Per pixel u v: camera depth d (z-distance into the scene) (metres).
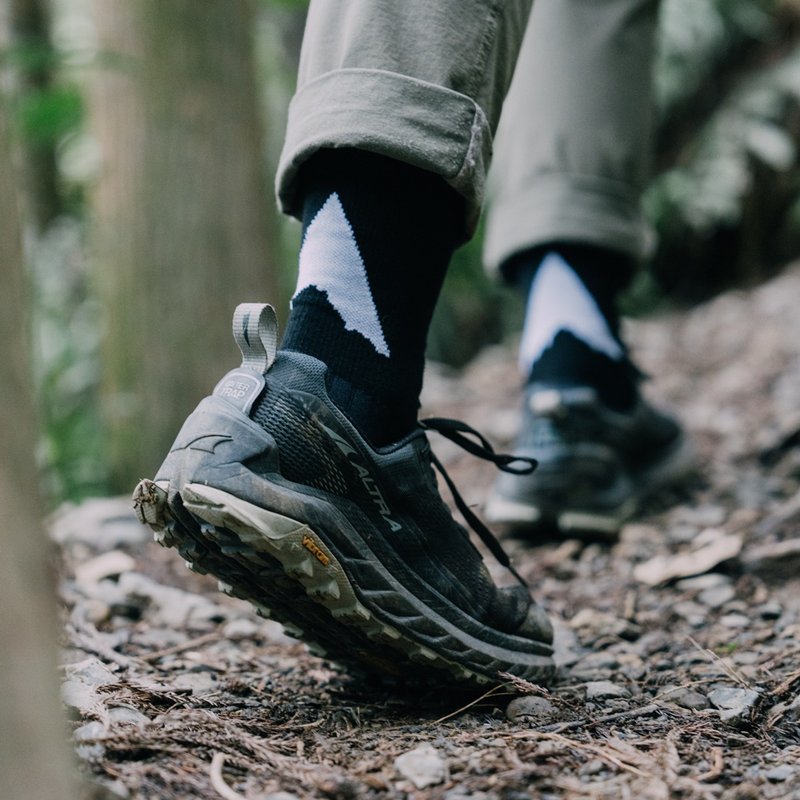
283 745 0.89
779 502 1.90
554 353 1.78
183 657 1.20
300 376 0.93
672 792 0.78
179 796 0.75
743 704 1.01
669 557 1.64
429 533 1.00
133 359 2.34
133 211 2.30
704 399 2.79
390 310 0.98
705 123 4.77
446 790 0.79
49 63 2.03
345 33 0.96
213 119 2.28
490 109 1.00
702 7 4.64
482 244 4.14
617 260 1.85
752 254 4.68
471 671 1.00
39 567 0.51
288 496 0.87
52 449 2.39
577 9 1.78
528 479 1.74
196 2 2.25
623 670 1.16
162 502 0.89
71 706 0.90
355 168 0.96
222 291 2.31
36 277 3.22
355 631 0.95
